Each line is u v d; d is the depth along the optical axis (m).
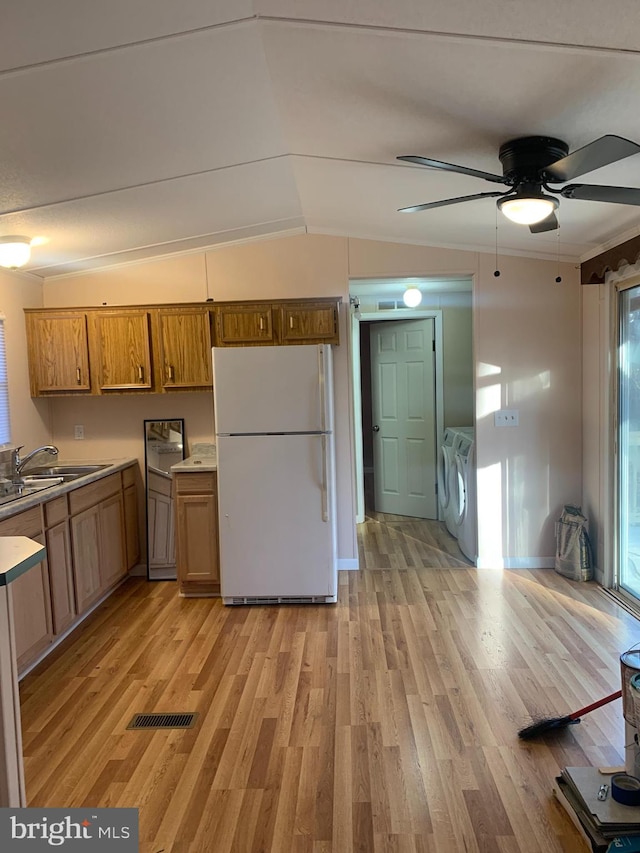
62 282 4.40
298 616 3.69
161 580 4.44
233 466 3.83
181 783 2.15
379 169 2.99
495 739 2.36
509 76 2.00
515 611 3.65
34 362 4.16
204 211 3.54
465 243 4.22
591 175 2.79
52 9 1.59
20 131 2.22
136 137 2.43
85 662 3.12
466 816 1.95
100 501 3.84
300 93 2.19
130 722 2.55
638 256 3.32
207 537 4.02
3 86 1.91
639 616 3.53
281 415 3.79
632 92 2.07
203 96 2.16
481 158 2.75
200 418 4.50
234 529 3.86
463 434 5.08
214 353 3.78
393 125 2.45
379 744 2.35
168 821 1.96
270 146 2.71
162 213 3.43
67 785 2.15
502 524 4.45
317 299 4.14
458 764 2.21
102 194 2.98
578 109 2.20
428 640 3.28
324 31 1.80
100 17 1.65
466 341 5.98
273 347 3.77
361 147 2.70
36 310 4.13
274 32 1.80
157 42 1.80
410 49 1.89
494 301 4.33
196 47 1.85
